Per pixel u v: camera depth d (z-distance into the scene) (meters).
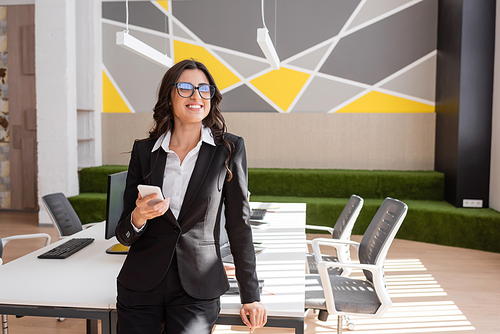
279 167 6.48
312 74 6.40
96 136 6.66
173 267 1.37
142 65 6.70
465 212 4.91
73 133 5.96
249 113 6.47
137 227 1.34
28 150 6.64
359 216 5.45
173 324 1.35
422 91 6.21
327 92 6.40
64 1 5.64
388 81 6.26
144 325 1.35
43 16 5.68
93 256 2.17
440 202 5.60
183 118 1.38
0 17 6.46
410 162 6.24
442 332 2.77
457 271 4.04
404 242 5.13
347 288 2.26
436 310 3.13
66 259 2.11
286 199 5.74
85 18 6.49
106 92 6.80
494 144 5.08
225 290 1.44
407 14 6.16
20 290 1.66
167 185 1.40
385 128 6.25
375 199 5.80
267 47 3.66
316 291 2.21
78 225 3.08
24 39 6.45
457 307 3.19
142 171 1.41
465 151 5.21
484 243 4.75
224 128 1.50
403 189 5.80
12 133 6.66
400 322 2.93
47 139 5.83
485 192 5.20
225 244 2.39
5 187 6.79
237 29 6.47
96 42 6.58
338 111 6.41
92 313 1.53
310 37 6.36
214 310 1.41
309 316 3.08
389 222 2.22
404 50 6.20
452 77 5.45
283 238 2.61
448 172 5.57
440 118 5.94
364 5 6.23
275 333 2.76
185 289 1.34
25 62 6.49
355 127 6.30
